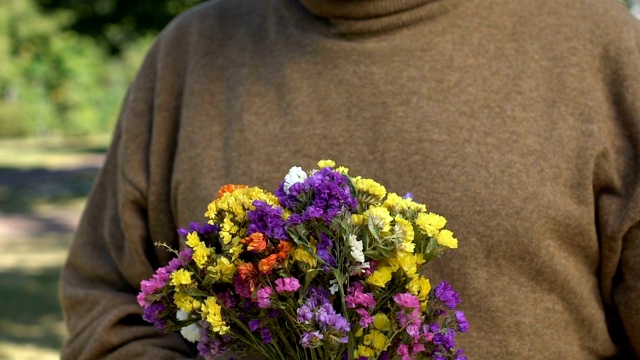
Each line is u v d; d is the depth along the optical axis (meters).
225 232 1.38
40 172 21.16
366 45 1.85
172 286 1.43
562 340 1.75
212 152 1.93
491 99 1.77
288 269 1.35
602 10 1.83
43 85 34.03
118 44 10.79
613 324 1.82
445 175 1.73
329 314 1.31
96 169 21.95
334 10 1.86
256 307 1.40
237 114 1.92
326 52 1.88
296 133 1.85
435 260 1.72
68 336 2.09
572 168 1.73
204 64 2.01
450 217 1.72
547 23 1.82
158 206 2.01
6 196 16.56
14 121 34.38
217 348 1.44
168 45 2.08
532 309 1.72
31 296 8.08
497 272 1.71
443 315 1.50
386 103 1.81
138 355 1.92
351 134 1.81
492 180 1.72
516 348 1.72
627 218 1.69
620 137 1.76
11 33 30.75
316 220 1.35
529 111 1.76
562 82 1.77
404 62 1.82
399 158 1.77
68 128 34.75
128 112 2.09
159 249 2.03
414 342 1.39
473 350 1.72
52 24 30.36
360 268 1.34
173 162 2.01
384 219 1.34
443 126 1.76
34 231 12.25
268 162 1.86
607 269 1.76
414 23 1.83
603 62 1.80
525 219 1.70
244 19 2.04
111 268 2.09
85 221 2.15
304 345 1.31
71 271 2.14
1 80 32.09
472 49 1.81
